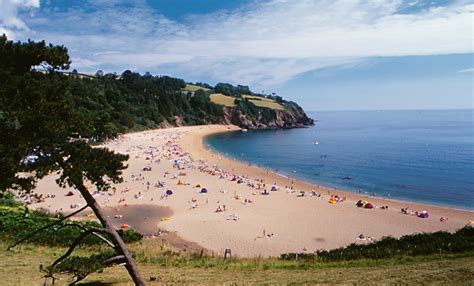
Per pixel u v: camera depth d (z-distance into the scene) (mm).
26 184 10258
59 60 11172
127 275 17172
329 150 109750
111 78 168375
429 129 196750
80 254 20969
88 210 41781
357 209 44656
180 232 34906
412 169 76375
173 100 184375
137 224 37719
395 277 14656
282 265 20422
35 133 10438
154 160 78500
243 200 47812
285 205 45812
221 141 133250
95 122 12297
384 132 179000
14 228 24891
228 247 31250
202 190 51719
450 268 15484
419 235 24938
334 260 21750
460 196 53875
